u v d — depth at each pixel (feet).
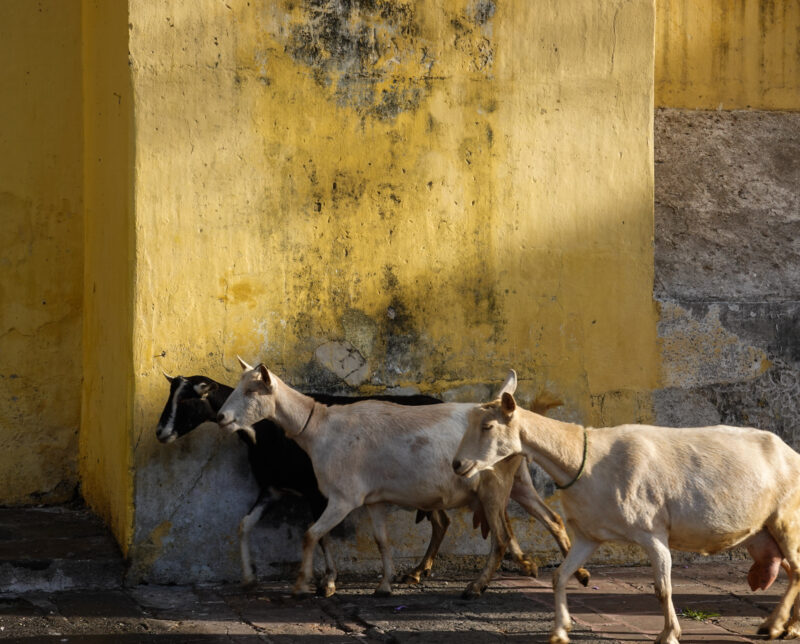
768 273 25.75
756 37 27.14
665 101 26.81
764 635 17.89
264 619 18.89
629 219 23.90
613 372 23.76
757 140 26.96
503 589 21.25
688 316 24.23
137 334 21.12
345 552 22.12
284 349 22.07
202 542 21.47
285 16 22.04
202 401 20.45
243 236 21.81
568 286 23.56
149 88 21.22
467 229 23.04
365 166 22.53
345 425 20.16
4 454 25.22
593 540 17.48
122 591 20.65
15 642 17.37
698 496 17.03
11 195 25.21
